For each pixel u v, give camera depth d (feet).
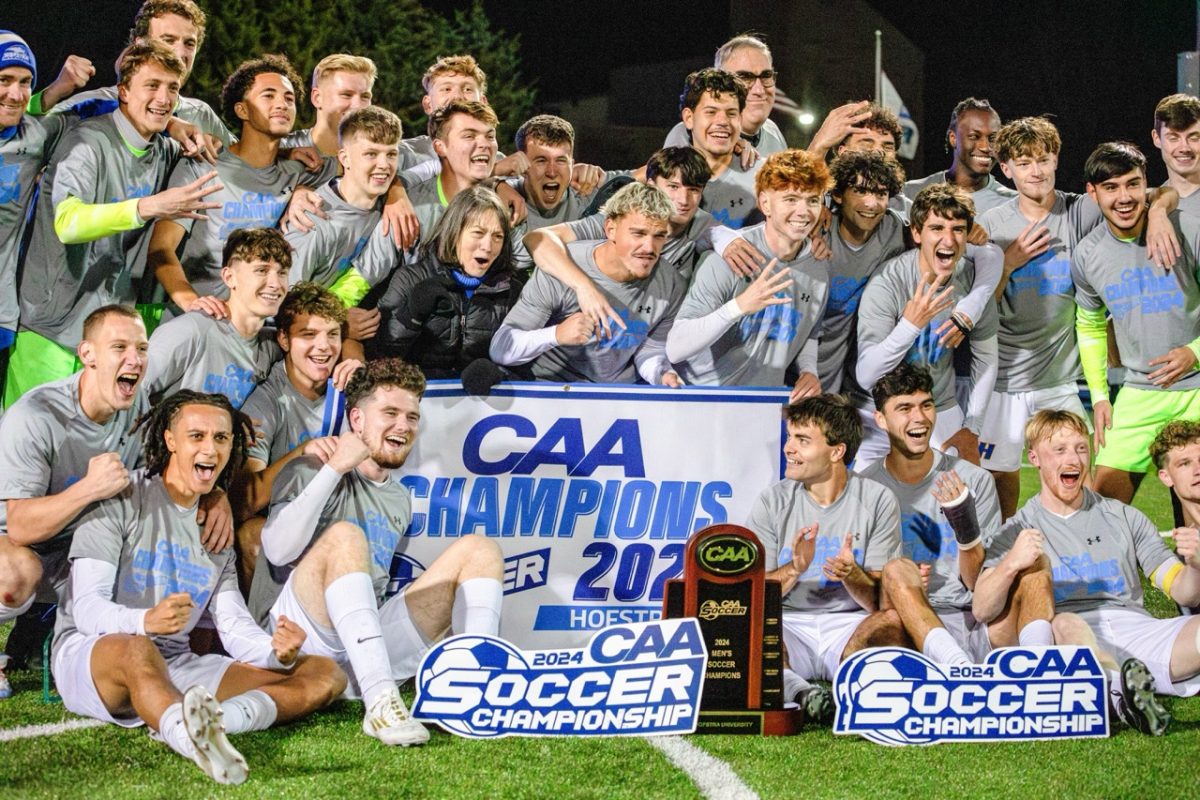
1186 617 15.47
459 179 18.34
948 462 16.94
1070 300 20.08
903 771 12.83
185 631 14.44
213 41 55.11
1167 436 16.58
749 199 19.56
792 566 15.60
